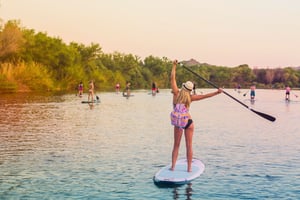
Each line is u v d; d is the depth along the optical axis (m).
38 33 79.12
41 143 13.65
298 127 19.03
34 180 8.94
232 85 139.12
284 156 11.71
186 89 9.16
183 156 11.70
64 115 24.08
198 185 8.62
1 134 15.66
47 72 75.69
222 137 15.56
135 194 7.99
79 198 7.73
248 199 7.74
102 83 104.00
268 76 136.62
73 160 10.95
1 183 8.68
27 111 26.48
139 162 10.77
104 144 13.59
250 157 11.55
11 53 68.19
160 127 18.59
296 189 8.39
